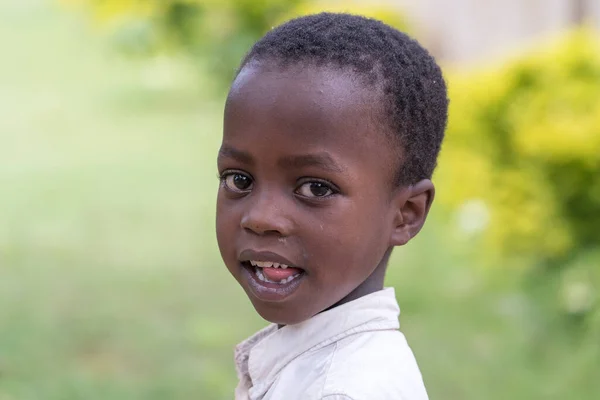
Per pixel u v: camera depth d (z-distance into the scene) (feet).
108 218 41.63
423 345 26.43
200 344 27.50
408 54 9.74
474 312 28.63
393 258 34.04
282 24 10.02
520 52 30.66
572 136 23.59
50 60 84.99
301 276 8.97
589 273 24.73
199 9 60.13
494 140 26.48
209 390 24.21
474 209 30.27
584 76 26.11
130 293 32.17
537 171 24.90
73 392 23.82
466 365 25.07
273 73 8.91
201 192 45.78
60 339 27.76
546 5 38.04
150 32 64.13
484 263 30.48
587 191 24.45
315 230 8.75
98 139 57.67
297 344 9.44
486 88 26.37
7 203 44.09
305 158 8.64
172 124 60.64
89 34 91.04
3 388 23.94
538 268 26.58
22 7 110.11
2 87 75.25
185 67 78.23
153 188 46.60
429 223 37.22
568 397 22.94
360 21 9.86
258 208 8.76
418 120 9.69
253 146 8.78
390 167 9.29
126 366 25.89
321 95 8.72
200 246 37.65
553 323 25.23
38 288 32.45
